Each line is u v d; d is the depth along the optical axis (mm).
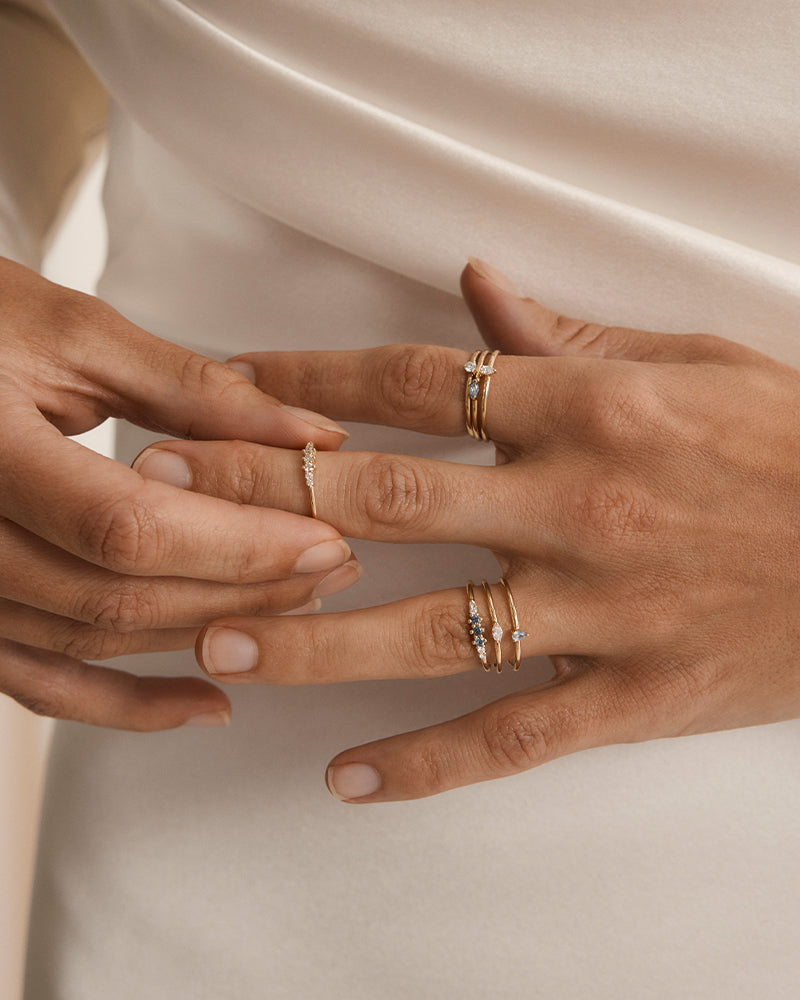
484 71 997
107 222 1345
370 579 1207
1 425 829
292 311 1214
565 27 970
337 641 915
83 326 940
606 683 946
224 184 1139
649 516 898
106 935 1231
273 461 935
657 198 1055
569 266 1078
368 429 1215
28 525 853
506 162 1032
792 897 1151
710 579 906
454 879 1177
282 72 1017
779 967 1162
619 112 984
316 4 993
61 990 1234
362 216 1093
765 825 1146
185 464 937
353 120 1024
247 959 1202
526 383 949
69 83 1434
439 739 938
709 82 958
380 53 1013
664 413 911
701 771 1144
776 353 1087
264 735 1227
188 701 1168
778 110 950
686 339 1016
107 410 986
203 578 874
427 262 1104
